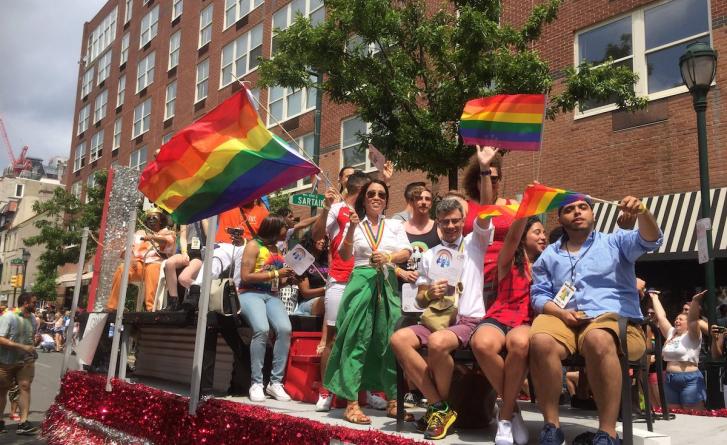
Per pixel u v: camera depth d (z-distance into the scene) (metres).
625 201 3.33
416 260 5.02
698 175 11.16
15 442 8.09
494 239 4.11
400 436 3.18
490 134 4.11
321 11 21.19
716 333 7.23
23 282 36.88
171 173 4.58
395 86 9.98
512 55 10.09
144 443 4.97
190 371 6.45
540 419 4.25
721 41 11.10
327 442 3.38
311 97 21.28
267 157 4.33
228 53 26.62
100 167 38.62
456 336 3.58
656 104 11.88
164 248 7.84
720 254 9.96
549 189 3.56
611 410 3.04
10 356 8.68
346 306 4.29
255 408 4.17
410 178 16.50
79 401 6.24
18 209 62.59
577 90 10.09
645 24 12.29
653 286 11.67
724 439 3.71
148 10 34.78
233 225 6.66
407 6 10.70
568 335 3.25
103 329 6.73
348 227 4.53
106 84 39.41
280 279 5.63
